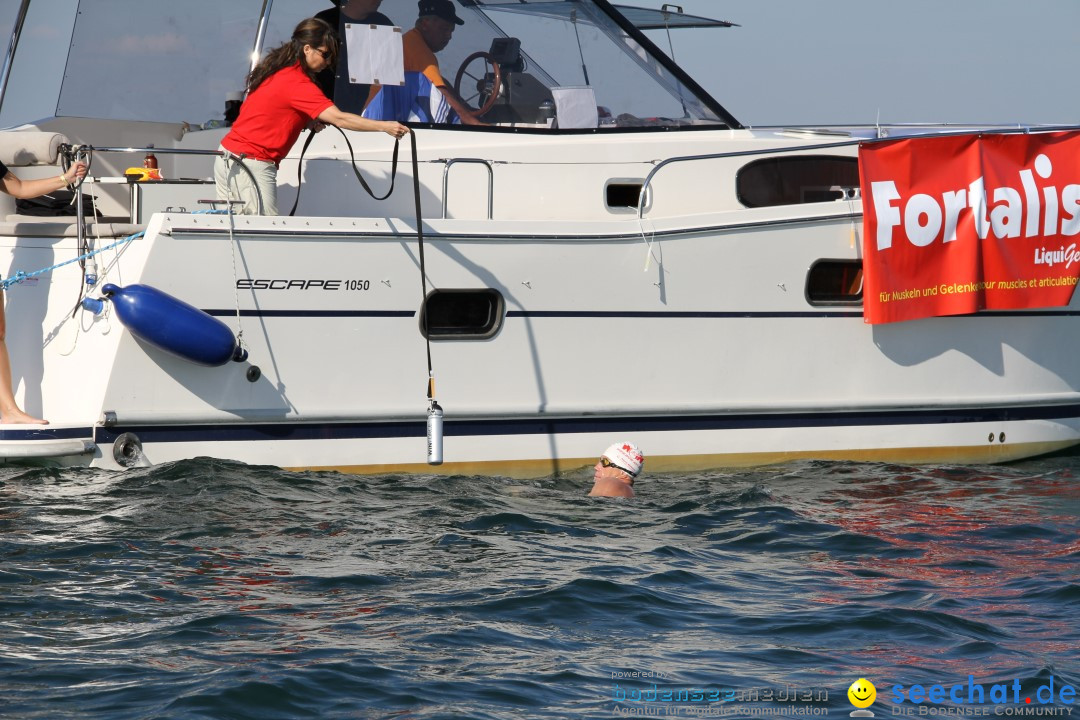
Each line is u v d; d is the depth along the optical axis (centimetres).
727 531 2039
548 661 1460
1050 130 2591
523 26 2531
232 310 2178
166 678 1372
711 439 2472
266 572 1739
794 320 2488
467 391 2323
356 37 2431
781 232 2456
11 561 1741
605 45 2581
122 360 2153
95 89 2672
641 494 2275
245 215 2188
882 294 2491
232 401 2208
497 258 2311
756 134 2648
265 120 2233
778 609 1659
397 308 2267
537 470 2384
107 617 1550
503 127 2506
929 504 2280
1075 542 2022
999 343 2633
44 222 2298
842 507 2236
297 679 1376
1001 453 2672
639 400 2409
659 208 2545
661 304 2402
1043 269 2594
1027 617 1641
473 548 1878
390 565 1788
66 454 2138
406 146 2445
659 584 1741
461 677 1404
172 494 2073
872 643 1542
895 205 2494
